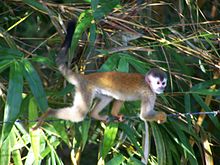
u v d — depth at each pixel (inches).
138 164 272.7
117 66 282.0
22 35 362.0
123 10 312.3
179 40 302.5
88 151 441.1
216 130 337.7
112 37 308.7
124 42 306.0
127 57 284.2
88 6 318.0
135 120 286.4
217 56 333.1
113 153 289.1
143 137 280.7
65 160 431.8
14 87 245.0
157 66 304.8
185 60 333.7
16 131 266.1
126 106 284.2
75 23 265.4
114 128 266.2
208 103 311.6
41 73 327.6
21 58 259.9
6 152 259.1
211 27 325.1
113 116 270.1
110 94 261.7
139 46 301.3
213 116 288.8
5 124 238.7
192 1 341.7
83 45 287.4
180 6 335.6
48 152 270.4
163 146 280.8
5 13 335.0
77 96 256.8
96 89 260.1
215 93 288.7
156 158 299.7
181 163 300.8
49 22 362.0
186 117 289.4
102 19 299.3
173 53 312.8
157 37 311.4
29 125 255.8
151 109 265.7
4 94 270.1
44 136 270.5
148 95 265.9
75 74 259.6
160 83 265.3
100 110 268.4
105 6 276.4
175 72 315.0
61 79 293.6
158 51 318.7
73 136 279.9
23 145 265.4
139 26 307.4
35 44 356.5
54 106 281.4
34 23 360.2
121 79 263.7
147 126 271.6
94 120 291.4
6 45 313.3
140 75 270.7
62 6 306.7
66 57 261.0
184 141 286.0
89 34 282.2
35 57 267.0
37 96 249.4
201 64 310.3
